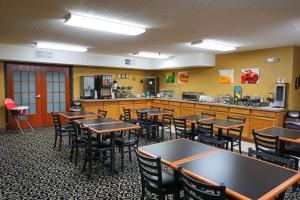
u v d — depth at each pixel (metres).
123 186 3.03
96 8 2.85
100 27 3.62
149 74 9.47
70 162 3.89
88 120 4.25
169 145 2.53
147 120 5.64
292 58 5.30
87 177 3.30
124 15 3.10
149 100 8.51
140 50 6.48
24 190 2.89
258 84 6.01
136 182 3.16
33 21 3.45
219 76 7.00
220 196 1.43
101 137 3.99
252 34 4.18
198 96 7.15
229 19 3.26
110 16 3.15
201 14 3.04
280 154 2.76
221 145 3.11
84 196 2.76
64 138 5.50
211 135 3.78
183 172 1.72
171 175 2.32
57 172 3.47
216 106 6.28
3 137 5.56
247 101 5.87
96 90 7.50
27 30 4.04
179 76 8.45
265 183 1.57
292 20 3.27
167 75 8.96
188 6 2.74
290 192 2.87
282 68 5.50
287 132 3.39
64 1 2.61
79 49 6.25
